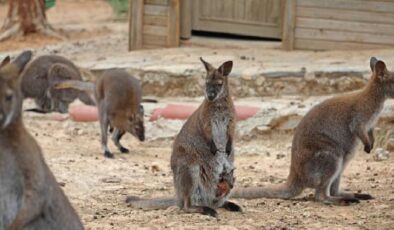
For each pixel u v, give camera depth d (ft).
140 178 44.34
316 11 68.74
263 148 52.44
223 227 33.35
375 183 43.24
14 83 24.30
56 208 25.22
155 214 35.70
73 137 55.77
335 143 39.52
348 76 59.41
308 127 39.75
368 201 39.06
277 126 54.13
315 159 39.14
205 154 35.94
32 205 24.16
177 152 36.29
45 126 58.49
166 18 71.61
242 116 54.54
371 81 40.50
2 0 116.37
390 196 40.14
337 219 35.50
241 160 50.14
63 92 61.31
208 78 36.14
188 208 35.96
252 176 45.21
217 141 36.14
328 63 62.39
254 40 72.18
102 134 51.13
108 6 119.03
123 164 47.75
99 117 51.85
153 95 62.34
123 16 104.47
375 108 40.27
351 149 40.04
